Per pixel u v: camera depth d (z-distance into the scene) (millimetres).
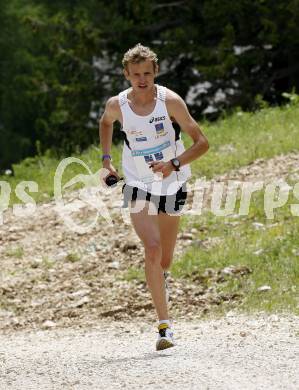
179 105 19281
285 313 22891
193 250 27500
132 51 19109
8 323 25000
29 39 94250
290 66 61250
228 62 57188
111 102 19578
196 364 17156
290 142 36094
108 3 64875
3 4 93938
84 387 16125
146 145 19438
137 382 16094
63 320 24891
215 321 23016
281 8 58438
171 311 24406
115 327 23812
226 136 39219
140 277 26531
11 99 92438
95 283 26766
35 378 17094
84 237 30453
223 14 59781
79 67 64312
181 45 60156
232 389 15391
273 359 17562
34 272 28188
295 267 25594
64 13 66875
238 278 25562
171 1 62688
